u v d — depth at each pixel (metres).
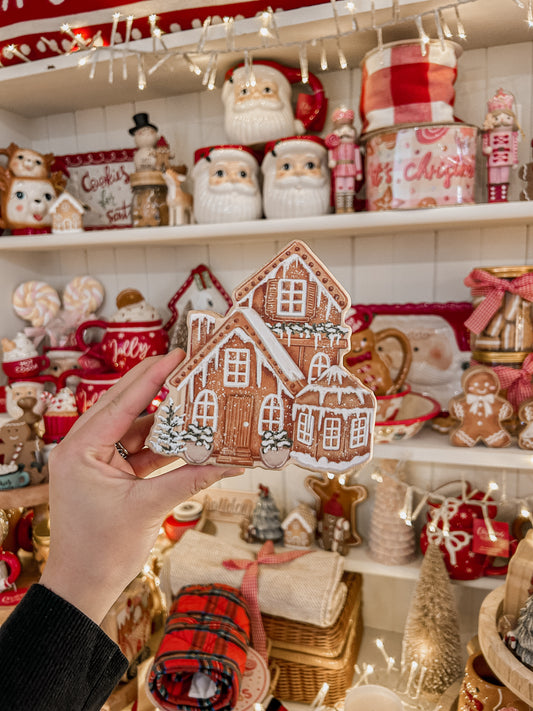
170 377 0.52
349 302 0.51
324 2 0.84
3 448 1.08
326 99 1.03
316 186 0.94
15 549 1.19
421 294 1.09
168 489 0.43
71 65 0.99
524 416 0.90
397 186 0.84
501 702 0.84
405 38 0.91
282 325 0.51
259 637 1.01
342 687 1.04
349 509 1.13
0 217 1.17
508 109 0.82
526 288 0.88
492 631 0.85
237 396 0.51
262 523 1.17
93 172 1.26
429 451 0.92
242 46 0.93
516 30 0.90
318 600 0.99
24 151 1.16
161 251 1.27
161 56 0.93
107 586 0.43
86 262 1.34
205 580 1.06
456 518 1.03
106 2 0.95
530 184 0.87
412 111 0.83
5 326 1.27
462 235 1.05
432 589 1.00
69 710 0.39
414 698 1.03
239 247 1.20
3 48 1.04
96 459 0.45
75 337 1.22
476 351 0.97
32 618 0.39
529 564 0.85
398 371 1.08
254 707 0.88
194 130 1.19
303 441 0.50
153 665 0.89
